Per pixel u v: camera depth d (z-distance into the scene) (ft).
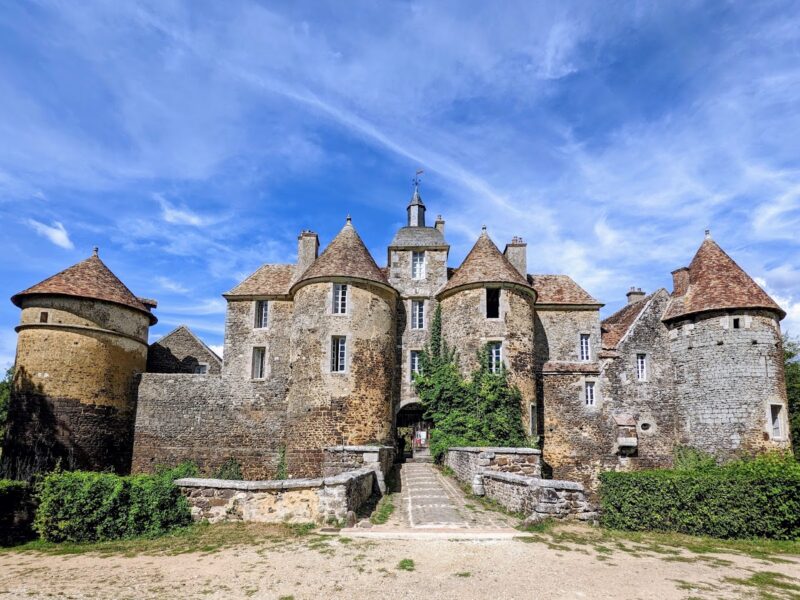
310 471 70.69
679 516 39.29
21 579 28.45
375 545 31.50
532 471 51.67
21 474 69.97
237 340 84.89
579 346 84.64
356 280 76.33
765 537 38.91
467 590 24.06
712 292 75.36
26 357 74.79
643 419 78.64
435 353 80.28
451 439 70.90
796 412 103.09
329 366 73.72
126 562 31.04
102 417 76.95
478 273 78.02
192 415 81.51
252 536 34.86
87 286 78.74
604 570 27.20
